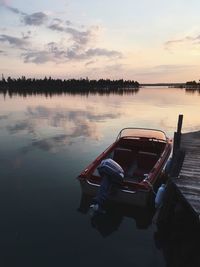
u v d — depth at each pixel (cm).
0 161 1072
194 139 1070
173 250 570
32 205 728
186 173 679
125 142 1034
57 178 905
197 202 531
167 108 3294
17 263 515
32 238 591
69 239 593
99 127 1883
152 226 652
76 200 757
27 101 4294
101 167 693
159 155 930
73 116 2447
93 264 519
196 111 2973
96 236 605
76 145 1342
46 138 1485
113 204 727
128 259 537
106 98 5316
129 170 918
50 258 531
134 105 3700
